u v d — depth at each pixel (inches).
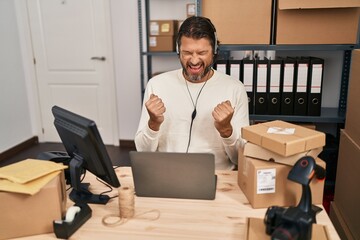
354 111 65.8
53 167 40.4
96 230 38.1
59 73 141.2
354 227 63.4
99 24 132.8
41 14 135.7
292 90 85.0
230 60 85.2
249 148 43.1
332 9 76.9
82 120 39.5
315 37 79.0
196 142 59.8
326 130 98.3
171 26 107.0
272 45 81.0
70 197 45.1
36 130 150.0
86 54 137.2
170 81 61.4
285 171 40.8
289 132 42.9
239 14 80.5
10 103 134.3
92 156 40.7
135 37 131.4
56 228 36.9
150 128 55.4
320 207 40.6
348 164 67.6
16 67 137.6
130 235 37.1
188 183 43.6
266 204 41.8
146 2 117.0
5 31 130.3
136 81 136.4
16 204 36.9
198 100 59.6
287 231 30.0
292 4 75.0
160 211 41.6
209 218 39.9
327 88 97.3
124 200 39.6
